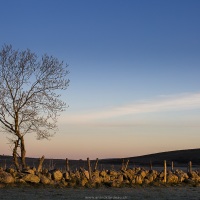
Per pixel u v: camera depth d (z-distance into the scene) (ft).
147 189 127.13
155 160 431.84
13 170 119.24
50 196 101.04
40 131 135.13
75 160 353.31
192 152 463.01
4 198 95.40
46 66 135.13
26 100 133.49
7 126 133.18
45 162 309.22
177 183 144.56
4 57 132.26
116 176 133.90
